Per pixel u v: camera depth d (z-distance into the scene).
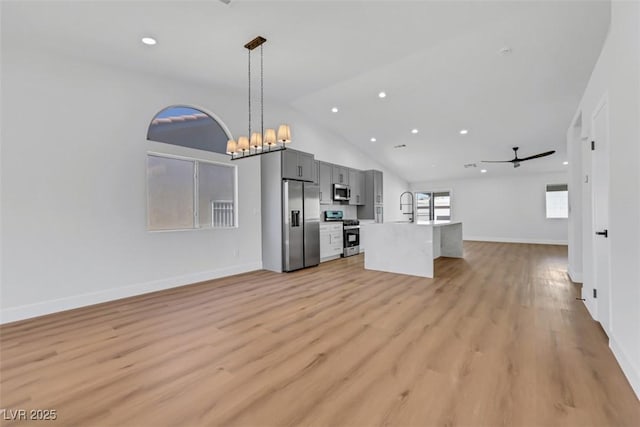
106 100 3.42
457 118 5.64
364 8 2.69
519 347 2.21
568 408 1.52
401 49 3.45
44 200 2.99
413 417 1.47
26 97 2.89
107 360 2.06
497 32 3.17
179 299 3.48
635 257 1.73
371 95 4.93
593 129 2.79
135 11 2.55
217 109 4.52
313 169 5.61
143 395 1.67
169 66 3.62
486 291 3.75
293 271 5.07
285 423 1.45
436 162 8.40
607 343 2.26
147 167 3.78
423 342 2.30
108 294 3.41
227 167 4.87
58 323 2.75
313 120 6.25
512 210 9.14
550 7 2.77
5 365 2.01
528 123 5.61
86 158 3.26
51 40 2.89
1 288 2.75
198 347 2.26
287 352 2.16
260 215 5.25
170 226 4.18
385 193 9.16
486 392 1.66
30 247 2.91
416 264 4.68
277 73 3.98
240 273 4.88
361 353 2.14
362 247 7.40
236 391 1.70
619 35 2.00
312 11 2.69
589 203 3.16
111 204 3.45
